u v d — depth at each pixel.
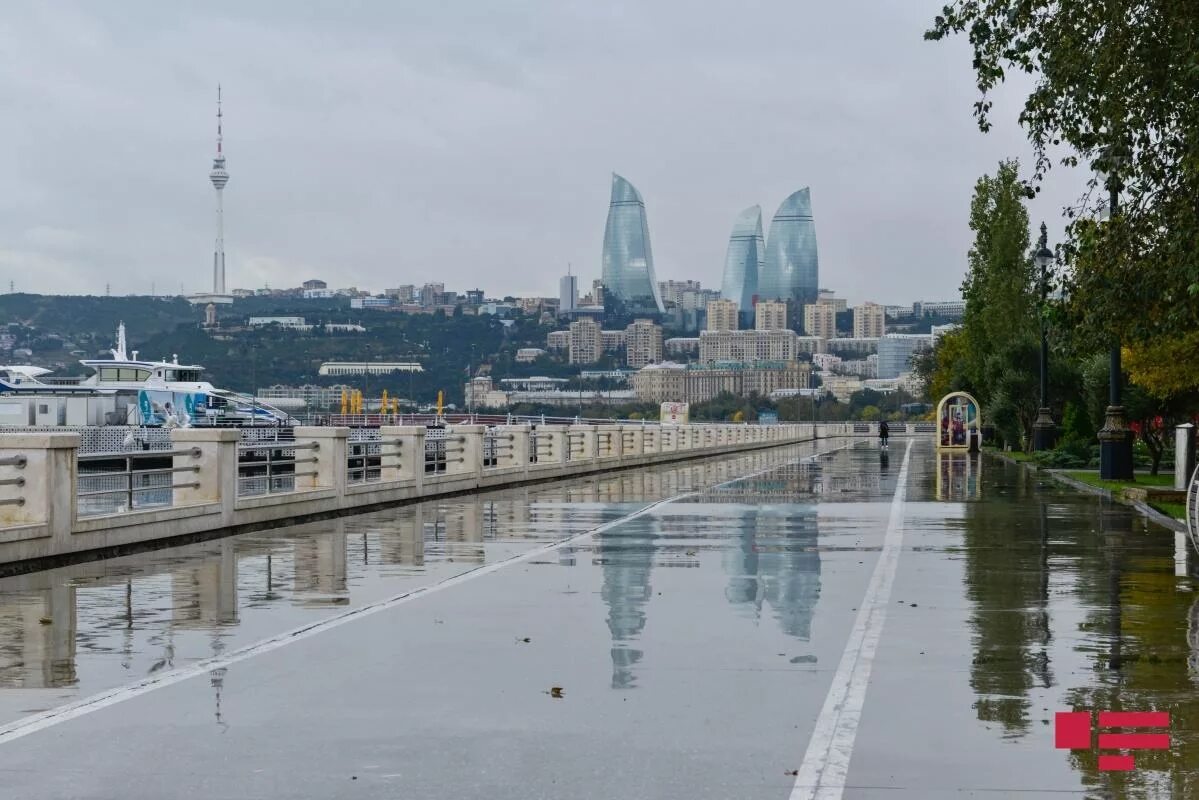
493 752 9.26
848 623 14.72
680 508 33.25
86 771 8.81
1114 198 24.28
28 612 15.93
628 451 66.88
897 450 91.94
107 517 22.20
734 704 10.70
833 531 26.28
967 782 8.45
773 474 53.22
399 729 9.93
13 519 20.89
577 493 40.72
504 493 41.00
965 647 13.20
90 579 19.19
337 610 15.94
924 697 10.92
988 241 87.56
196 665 12.48
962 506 33.38
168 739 9.66
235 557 22.09
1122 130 22.77
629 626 14.59
